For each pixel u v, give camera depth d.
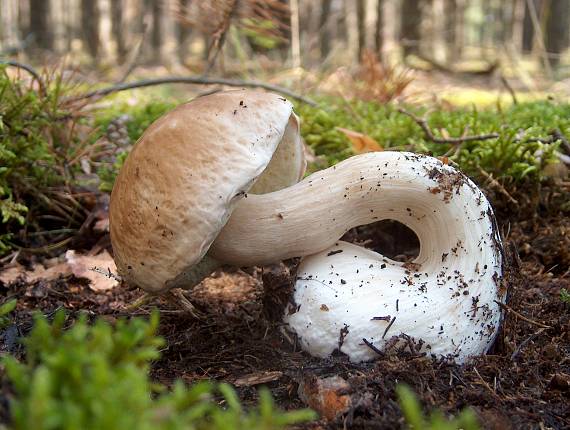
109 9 1.97
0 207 0.32
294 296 0.22
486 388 0.19
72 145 0.40
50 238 0.36
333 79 0.63
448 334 0.21
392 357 0.20
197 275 0.23
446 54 1.76
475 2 2.74
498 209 0.34
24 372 0.12
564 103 0.54
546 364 0.21
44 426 0.10
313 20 1.51
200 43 1.82
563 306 0.25
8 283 0.30
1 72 0.34
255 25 0.45
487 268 0.21
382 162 0.21
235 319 0.25
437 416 0.12
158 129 0.20
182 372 0.21
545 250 0.32
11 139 0.34
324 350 0.21
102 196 0.37
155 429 0.10
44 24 1.57
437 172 0.21
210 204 0.19
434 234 0.22
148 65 1.40
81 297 0.29
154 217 0.19
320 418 0.18
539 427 0.17
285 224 0.21
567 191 0.34
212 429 0.12
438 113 0.45
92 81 0.56
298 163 0.26
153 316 0.14
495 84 0.96
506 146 0.34
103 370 0.11
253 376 0.20
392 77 0.56
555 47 1.24
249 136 0.19
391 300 0.21
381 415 0.17
